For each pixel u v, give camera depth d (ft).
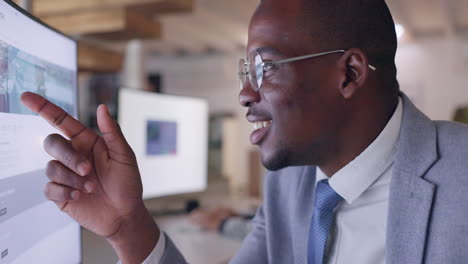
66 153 2.07
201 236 5.34
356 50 2.57
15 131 2.09
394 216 2.51
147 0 7.08
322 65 2.58
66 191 2.12
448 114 21.25
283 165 2.72
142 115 6.05
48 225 2.46
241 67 2.91
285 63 2.58
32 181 2.27
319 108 2.60
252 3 16.71
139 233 2.48
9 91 2.03
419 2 15.99
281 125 2.61
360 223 2.81
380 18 2.72
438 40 21.45
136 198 2.39
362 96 2.64
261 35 2.64
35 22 2.34
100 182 2.33
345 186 2.77
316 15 2.57
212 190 8.32
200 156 7.23
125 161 2.34
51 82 2.57
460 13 17.81
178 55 28.30
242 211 6.62
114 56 8.30
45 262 2.42
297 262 3.13
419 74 21.83
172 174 6.68
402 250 2.44
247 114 2.77
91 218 2.34
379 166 2.74
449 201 2.39
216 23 19.99
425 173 2.55
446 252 2.31
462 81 20.99
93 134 2.31
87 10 7.54
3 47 1.98
